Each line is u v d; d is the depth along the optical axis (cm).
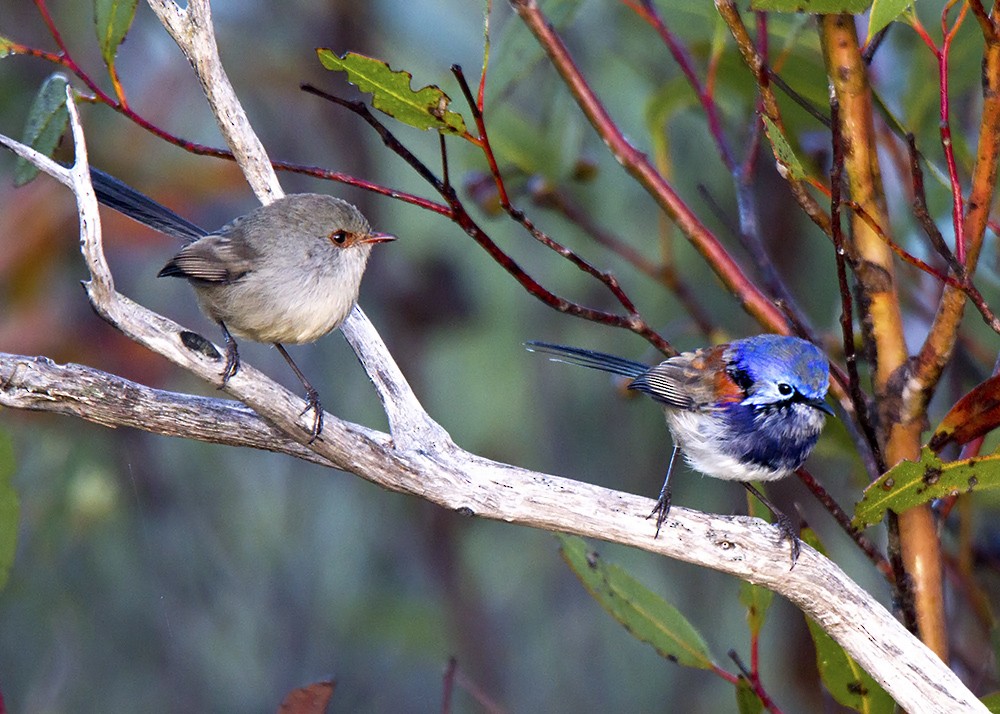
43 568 1318
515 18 926
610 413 1464
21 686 1305
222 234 892
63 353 1138
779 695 1313
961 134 999
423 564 1438
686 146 1345
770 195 1267
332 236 889
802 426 874
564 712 1399
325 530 1455
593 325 1420
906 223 1078
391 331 1420
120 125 1238
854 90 706
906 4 626
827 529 1365
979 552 1064
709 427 895
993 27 621
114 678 1337
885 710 750
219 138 1367
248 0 1446
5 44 712
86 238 625
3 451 779
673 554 711
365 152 1425
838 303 1246
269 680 1382
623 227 1377
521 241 1421
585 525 708
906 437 735
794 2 667
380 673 1405
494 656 1410
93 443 1305
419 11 1418
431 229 1416
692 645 774
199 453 1438
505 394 1429
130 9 720
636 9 893
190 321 1420
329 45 1418
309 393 909
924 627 723
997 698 743
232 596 1416
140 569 1355
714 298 1356
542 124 1082
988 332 1139
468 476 706
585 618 1462
